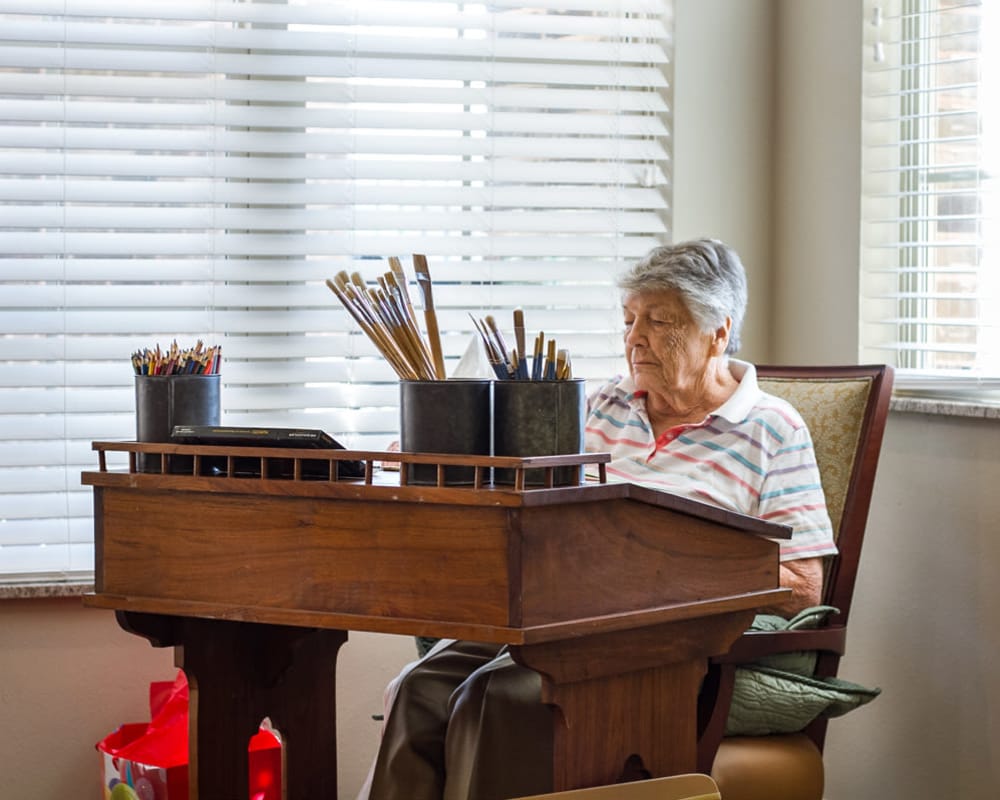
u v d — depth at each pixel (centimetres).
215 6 302
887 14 311
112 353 304
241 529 175
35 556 300
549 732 200
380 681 316
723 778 217
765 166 340
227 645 217
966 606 275
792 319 336
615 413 273
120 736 286
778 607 240
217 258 312
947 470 280
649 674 178
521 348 173
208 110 304
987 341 287
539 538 156
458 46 316
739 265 262
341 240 314
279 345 313
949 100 299
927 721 287
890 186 313
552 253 323
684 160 332
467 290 321
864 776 306
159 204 309
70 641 298
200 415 192
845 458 260
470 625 157
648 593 171
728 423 255
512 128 318
